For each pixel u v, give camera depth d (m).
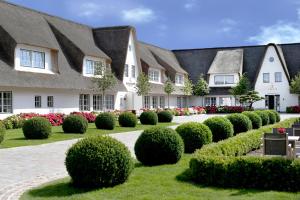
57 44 38.38
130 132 27.09
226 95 63.53
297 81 58.84
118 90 42.66
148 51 57.91
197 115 54.47
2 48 31.33
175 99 60.62
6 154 16.42
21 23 34.47
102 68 38.50
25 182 11.22
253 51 67.56
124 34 46.16
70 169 10.00
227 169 10.30
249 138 16.80
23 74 31.12
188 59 69.62
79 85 36.66
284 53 66.69
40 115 31.02
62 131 26.41
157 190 9.82
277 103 62.38
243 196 9.27
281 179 9.95
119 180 10.33
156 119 34.72
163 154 13.19
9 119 28.75
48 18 40.28
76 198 9.21
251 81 64.25
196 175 10.68
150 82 52.38
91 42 44.59
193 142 15.90
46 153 16.73
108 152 9.99
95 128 29.36
